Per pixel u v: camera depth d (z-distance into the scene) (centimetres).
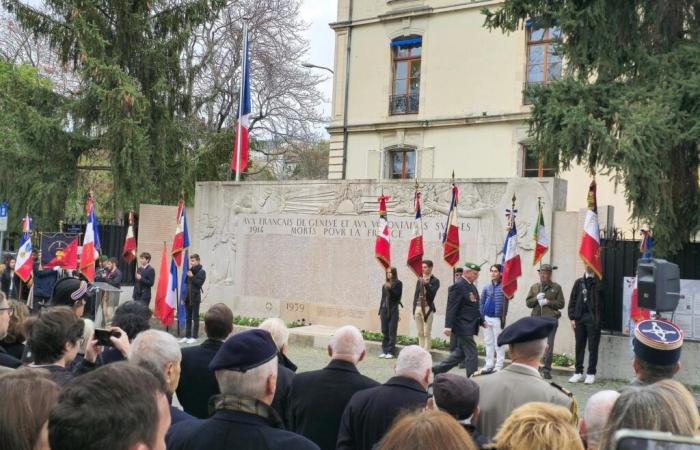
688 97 1175
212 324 518
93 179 3534
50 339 423
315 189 1864
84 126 2584
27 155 2495
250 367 331
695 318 1287
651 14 1305
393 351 1527
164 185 2683
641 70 1283
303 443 321
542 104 1309
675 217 1211
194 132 3219
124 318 529
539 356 458
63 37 2566
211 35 3512
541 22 1380
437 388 391
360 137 3027
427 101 2836
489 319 1363
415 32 2881
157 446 221
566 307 1463
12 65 2848
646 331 411
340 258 1803
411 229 1692
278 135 3709
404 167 2939
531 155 1441
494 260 1573
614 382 1315
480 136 2695
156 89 2561
